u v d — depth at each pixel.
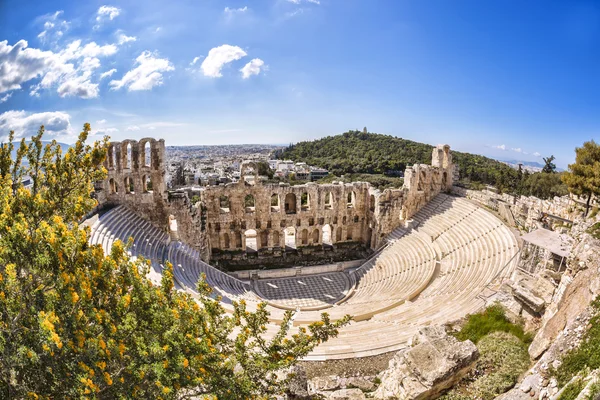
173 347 12.00
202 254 46.22
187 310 13.28
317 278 46.84
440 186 55.22
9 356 10.88
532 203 39.09
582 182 33.16
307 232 53.19
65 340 10.84
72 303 11.13
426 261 42.47
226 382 12.61
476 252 39.19
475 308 25.95
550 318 17.67
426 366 14.58
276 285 44.66
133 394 11.30
